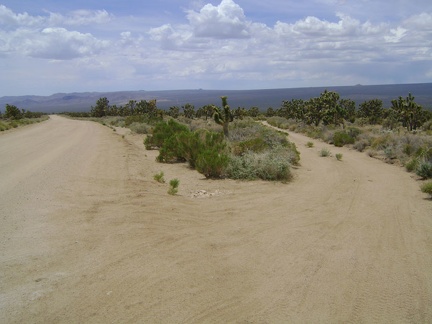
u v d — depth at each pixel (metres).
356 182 13.40
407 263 6.08
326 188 12.20
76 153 18.14
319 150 24.77
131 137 30.84
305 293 4.97
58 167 13.62
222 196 10.54
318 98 51.12
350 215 8.95
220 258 6.04
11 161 15.10
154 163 16.73
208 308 4.46
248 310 4.48
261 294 4.90
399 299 4.87
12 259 5.52
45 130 36.22
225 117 25.16
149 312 4.28
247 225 7.89
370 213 9.16
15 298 4.43
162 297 4.63
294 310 4.53
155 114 54.66
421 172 14.15
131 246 6.26
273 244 6.80
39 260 5.53
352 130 30.94
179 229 7.36
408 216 8.92
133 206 8.62
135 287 4.84
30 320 4.00
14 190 9.73
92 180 11.43
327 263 6.01
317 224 8.14
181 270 5.45
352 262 6.07
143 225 7.37
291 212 9.07
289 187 12.17
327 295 4.94
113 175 12.54
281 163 13.59
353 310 4.58
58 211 7.94
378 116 58.19
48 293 4.58
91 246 6.16
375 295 4.97
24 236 6.46
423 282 5.38
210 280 5.20
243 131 25.91
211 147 15.98
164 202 9.23
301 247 6.70
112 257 5.77
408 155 19.09
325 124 45.34
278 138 21.47
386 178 14.23
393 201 10.45
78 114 110.12
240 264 5.84
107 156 17.50
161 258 5.84
